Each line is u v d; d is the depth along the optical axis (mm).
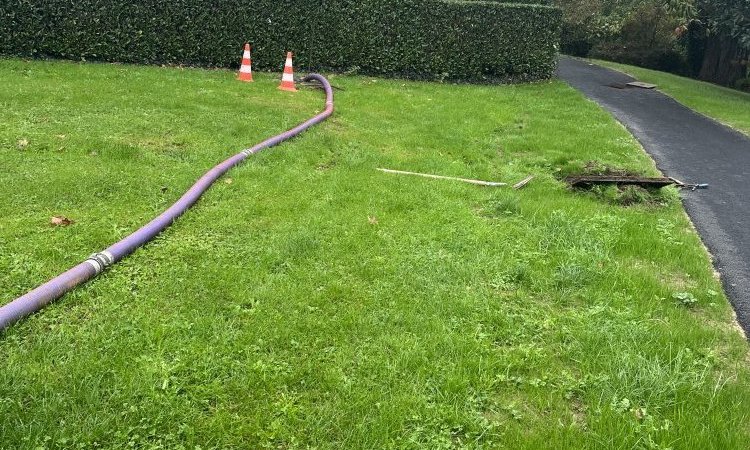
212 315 3158
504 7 13039
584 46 22172
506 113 9711
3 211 4188
